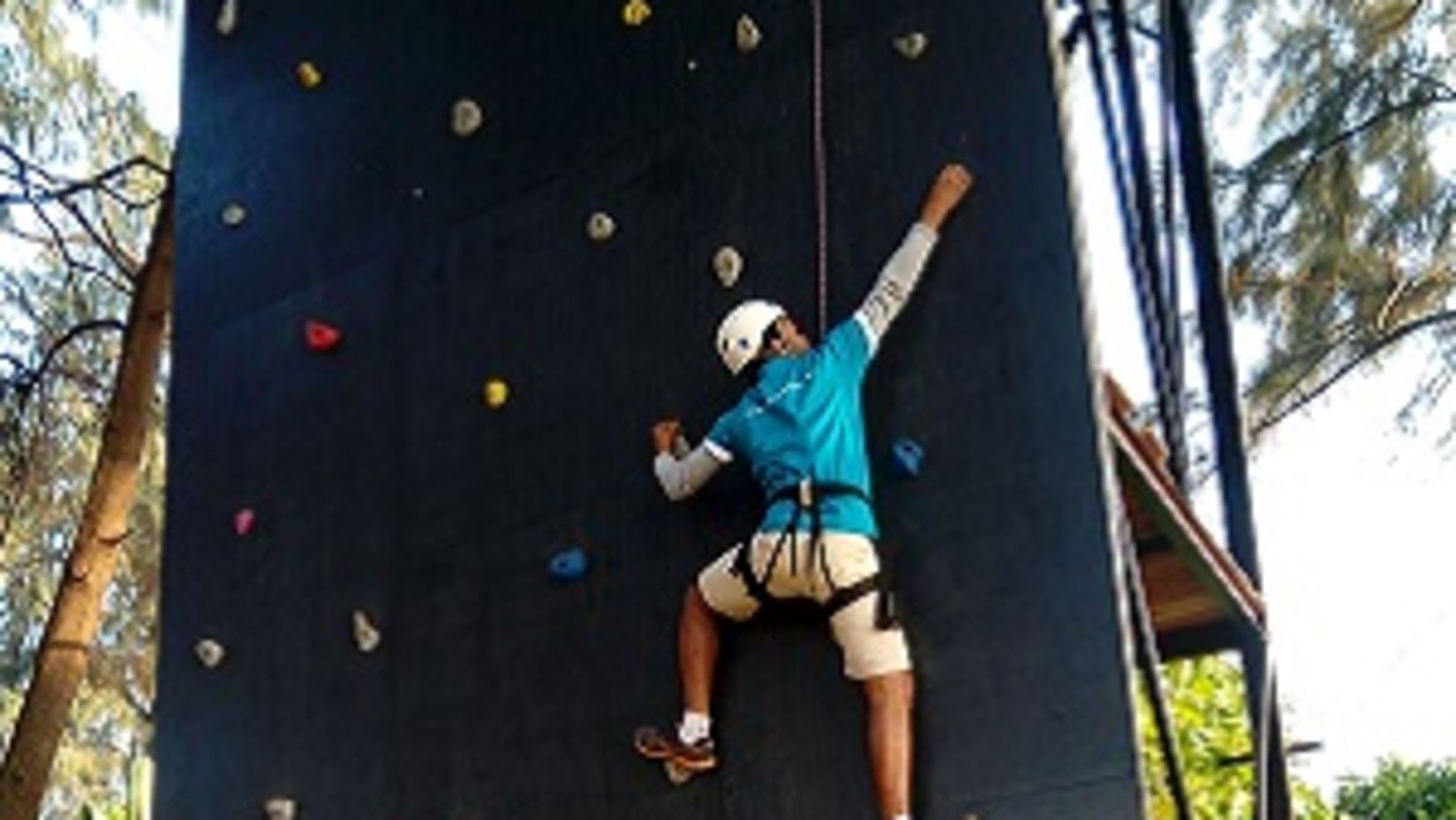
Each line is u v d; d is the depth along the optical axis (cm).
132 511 1231
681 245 577
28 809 959
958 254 512
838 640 491
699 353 562
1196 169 630
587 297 598
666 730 535
